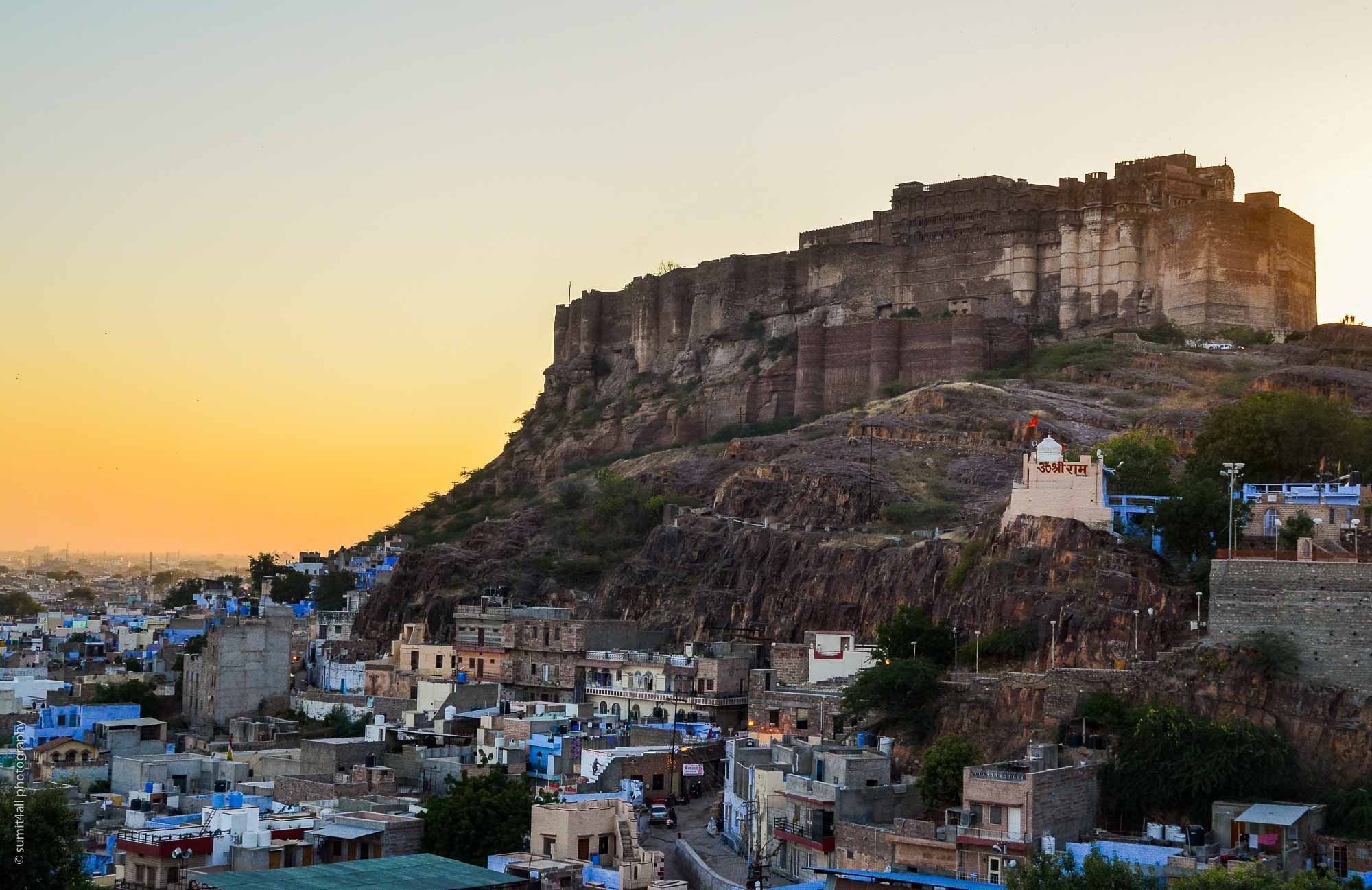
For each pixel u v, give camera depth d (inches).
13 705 7854.3
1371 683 4990.2
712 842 5231.3
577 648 7406.5
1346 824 4566.9
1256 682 5024.6
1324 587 5118.1
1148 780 4734.3
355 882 4030.5
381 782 5462.6
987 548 6594.5
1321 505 6053.2
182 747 6993.1
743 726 6766.7
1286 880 4045.3
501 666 7657.5
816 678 6638.8
